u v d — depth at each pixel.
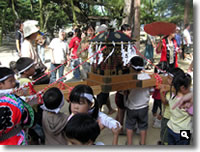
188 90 1.70
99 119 1.79
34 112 1.66
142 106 2.15
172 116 1.89
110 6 6.33
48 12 9.22
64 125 1.58
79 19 7.73
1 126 1.32
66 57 4.44
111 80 1.82
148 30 2.67
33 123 1.62
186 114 1.75
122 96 2.52
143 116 2.18
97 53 1.95
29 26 2.56
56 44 4.12
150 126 2.79
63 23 17.20
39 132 1.93
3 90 1.45
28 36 2.58
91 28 4.17
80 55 4.21
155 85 2.14
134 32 4.57
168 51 3.45
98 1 7.04
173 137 1.95
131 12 4.73
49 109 1.58
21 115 1.43
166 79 2.25
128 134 2.23
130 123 2.22
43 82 2.55
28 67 2.06
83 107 1.59
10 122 1.36
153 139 2.41
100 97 2.74
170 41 3.46
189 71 2.71
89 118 1.31
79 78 5.13
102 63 1.92
